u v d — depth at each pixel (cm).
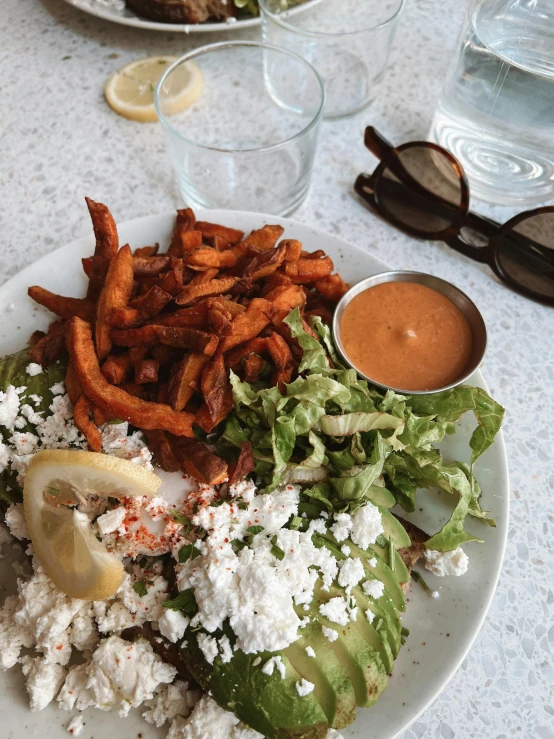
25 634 18
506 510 21
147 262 23
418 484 21
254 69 35
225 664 17
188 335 21
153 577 19
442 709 20
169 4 33
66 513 18
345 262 26
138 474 18
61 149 33
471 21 27
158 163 33
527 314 29
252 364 21
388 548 19
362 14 37
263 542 18
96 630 19
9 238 30
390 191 30
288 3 35
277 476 20
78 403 21
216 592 17
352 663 17
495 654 21
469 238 31
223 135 33
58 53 37
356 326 23
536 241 28
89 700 17
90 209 23
